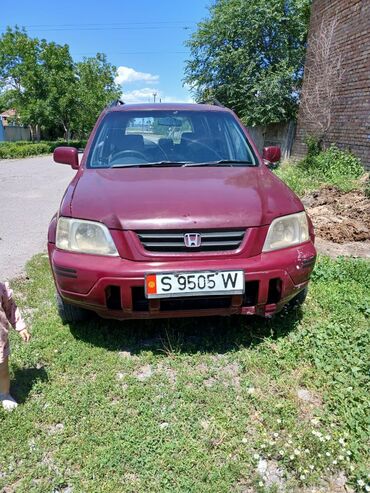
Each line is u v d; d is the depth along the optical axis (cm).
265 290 273
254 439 219
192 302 279
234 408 240
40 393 257
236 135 405
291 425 225
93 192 299
